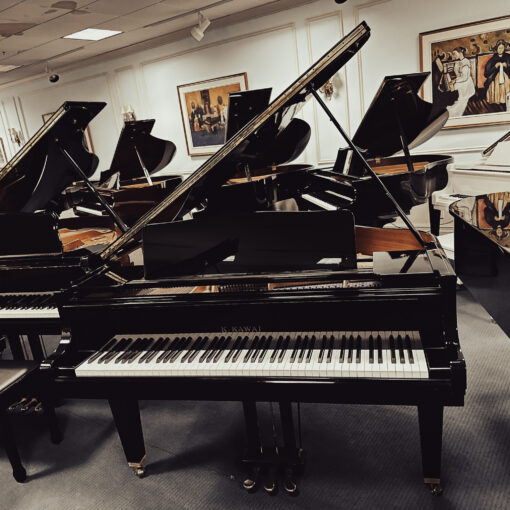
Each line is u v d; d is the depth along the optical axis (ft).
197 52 21.31
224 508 5.92
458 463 6.23
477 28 15.19
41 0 14.58
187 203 7.85
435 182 12.07
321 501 5.84
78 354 5.96
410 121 11.99
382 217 11.35
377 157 13.10
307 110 19.53
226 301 5.39
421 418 5.32
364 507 5.67
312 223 5.69
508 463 6.15
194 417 8.07
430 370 4.54
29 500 6.45
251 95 11.05
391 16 16.56
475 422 7.04
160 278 6.03
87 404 8.89
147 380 5.24
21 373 6.81
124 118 23.53
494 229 6.82
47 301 8.29
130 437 6.40
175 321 5.62
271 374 4.89
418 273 5.08
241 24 19.66
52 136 7.81
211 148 22.66
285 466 6.13
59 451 7.49
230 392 5.07
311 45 18.35
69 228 11.65
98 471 6.91
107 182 14.52
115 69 24.43
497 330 10.07
